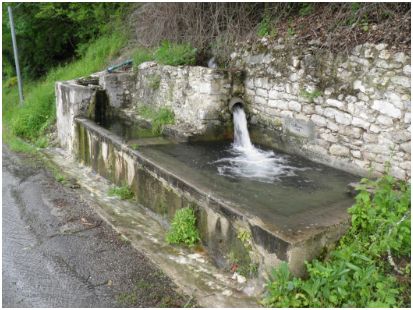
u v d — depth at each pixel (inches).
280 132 246.2
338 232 145.9
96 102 327.3
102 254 173.5
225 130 272.8
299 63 225.3
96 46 498.0
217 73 260.4
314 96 218.4
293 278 131.0
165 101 306.8
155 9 370.9
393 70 180.2
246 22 273.4
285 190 186.1
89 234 192.4
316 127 222.1
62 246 181.5
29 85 589.0
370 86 190.5
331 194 181.5
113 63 433.4
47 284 153.4
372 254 139.3
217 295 141.8
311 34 221.1
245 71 267.7
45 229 199.0
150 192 212.8
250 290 143.1
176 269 159.2
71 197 239.6
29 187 257.6
